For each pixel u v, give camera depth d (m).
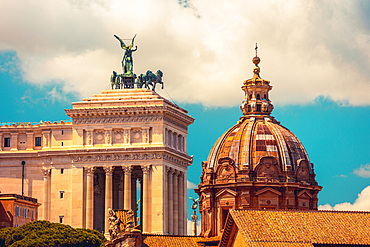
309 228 195.38
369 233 196.00
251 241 189.00
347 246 193.12
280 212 198.62
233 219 195.62
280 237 191.38
